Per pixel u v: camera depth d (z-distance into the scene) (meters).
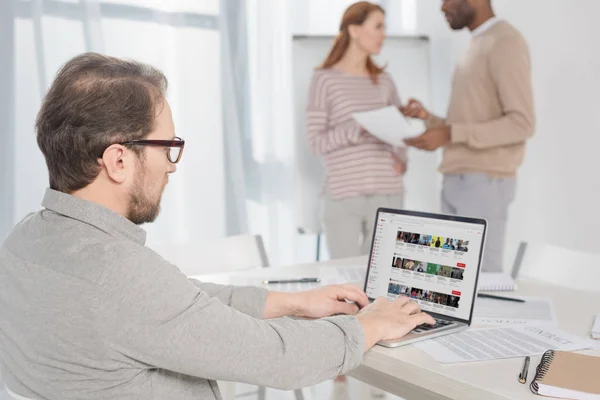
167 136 1.04
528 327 1.40
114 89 0.97
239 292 1.44
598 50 3.34
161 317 0.93
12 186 2.94
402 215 1.57
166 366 0.95
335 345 1.11
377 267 1.58
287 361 1.03
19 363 0.98
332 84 3.31
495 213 3.36
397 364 1.18
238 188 3.58
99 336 0.91
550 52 3.54
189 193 3.46
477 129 3.26
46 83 2.98
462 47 3.88
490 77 3.26
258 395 2.50
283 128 3.76
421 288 1.49
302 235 3.92
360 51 3.36
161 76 1.06
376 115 3.05
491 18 3.30
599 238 3.40
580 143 3.45
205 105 3.47
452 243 1.47
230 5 3.54
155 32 3.28
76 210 0.98
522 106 3.20
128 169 1.00
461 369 1.13
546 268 2.04
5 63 2.89
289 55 3.74
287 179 3.81
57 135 0.97
